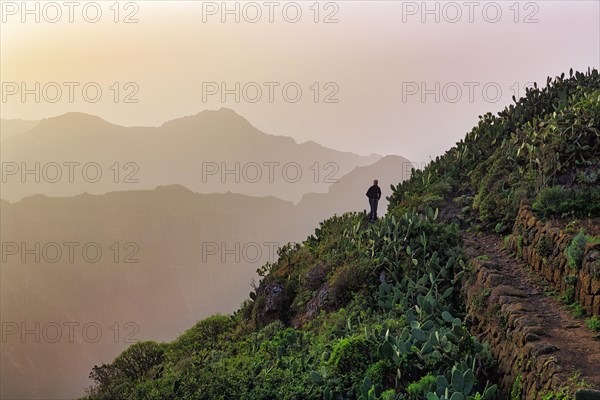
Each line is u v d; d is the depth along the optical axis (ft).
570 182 51.98
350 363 38.42
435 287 46.57
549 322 34.86
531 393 29.58
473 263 46.70
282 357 44.32
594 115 54.95
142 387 53.72
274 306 66.90
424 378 33.53
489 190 61.57
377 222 67.21
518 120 73.67
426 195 66.54
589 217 45.65
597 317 34.14
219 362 48.47
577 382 27.12
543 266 42.50
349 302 52.95
